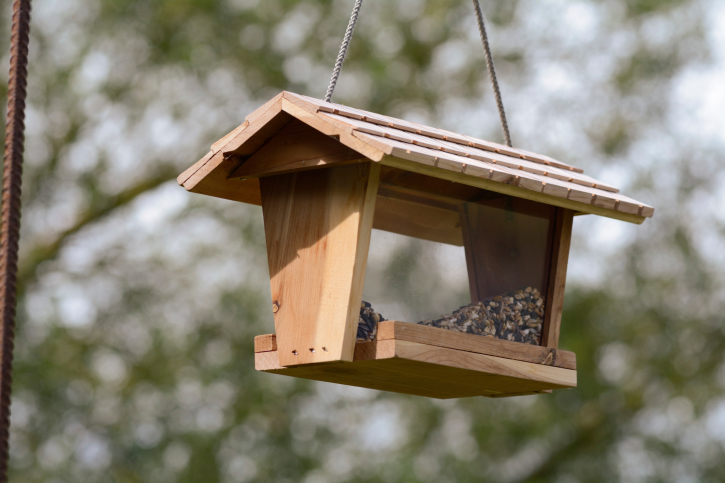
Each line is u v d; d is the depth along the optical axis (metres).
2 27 9.50
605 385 9.38
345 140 2.94
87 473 8.71
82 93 9.21
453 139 3.48
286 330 3.26
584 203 3.38
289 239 3.33
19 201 1.89
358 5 3.45
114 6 9.08
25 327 8.99
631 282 9.35
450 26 9.41
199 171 3.59
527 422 9.48
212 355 8.99
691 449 9.58
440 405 9.58
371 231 3.12
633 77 9.43
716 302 9.45
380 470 9.21
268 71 9.17
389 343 3.00
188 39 9.14
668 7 9.48
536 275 3.53
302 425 9.16
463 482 9.13
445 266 3.27
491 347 3.24
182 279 9.02
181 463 8.87
